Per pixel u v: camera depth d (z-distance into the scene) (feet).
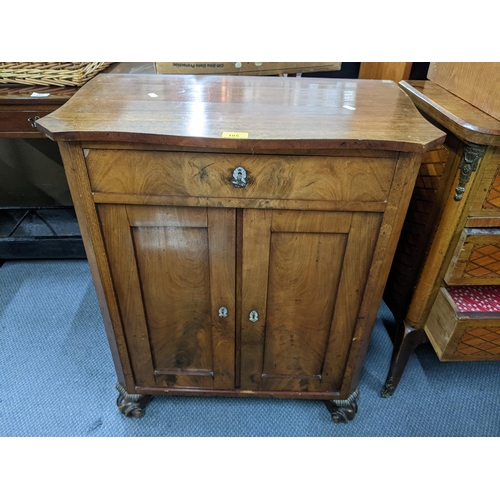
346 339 3.31
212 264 2.88
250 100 2.89
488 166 2.71
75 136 2.26
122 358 3.44
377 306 3.10
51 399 4.00
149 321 3.25
